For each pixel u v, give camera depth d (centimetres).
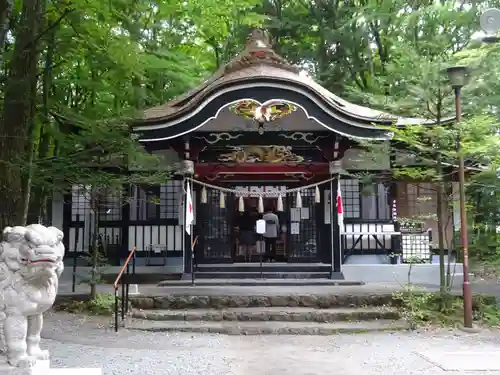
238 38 1819
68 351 752
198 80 1641
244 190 1425
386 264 1398
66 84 1285
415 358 750
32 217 1254
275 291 1139
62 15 916
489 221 1358
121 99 1421
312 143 1383
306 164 1377
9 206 871
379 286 1238
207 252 1406
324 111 1252
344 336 911
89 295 1095
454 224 1300
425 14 1546
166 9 1312
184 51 1830
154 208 1473
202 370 669
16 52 899
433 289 1193
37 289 503
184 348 795
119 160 1248
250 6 1530
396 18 1603
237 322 982
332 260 1322
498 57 1020
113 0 1034
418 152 1195
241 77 1234
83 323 948
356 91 1414
